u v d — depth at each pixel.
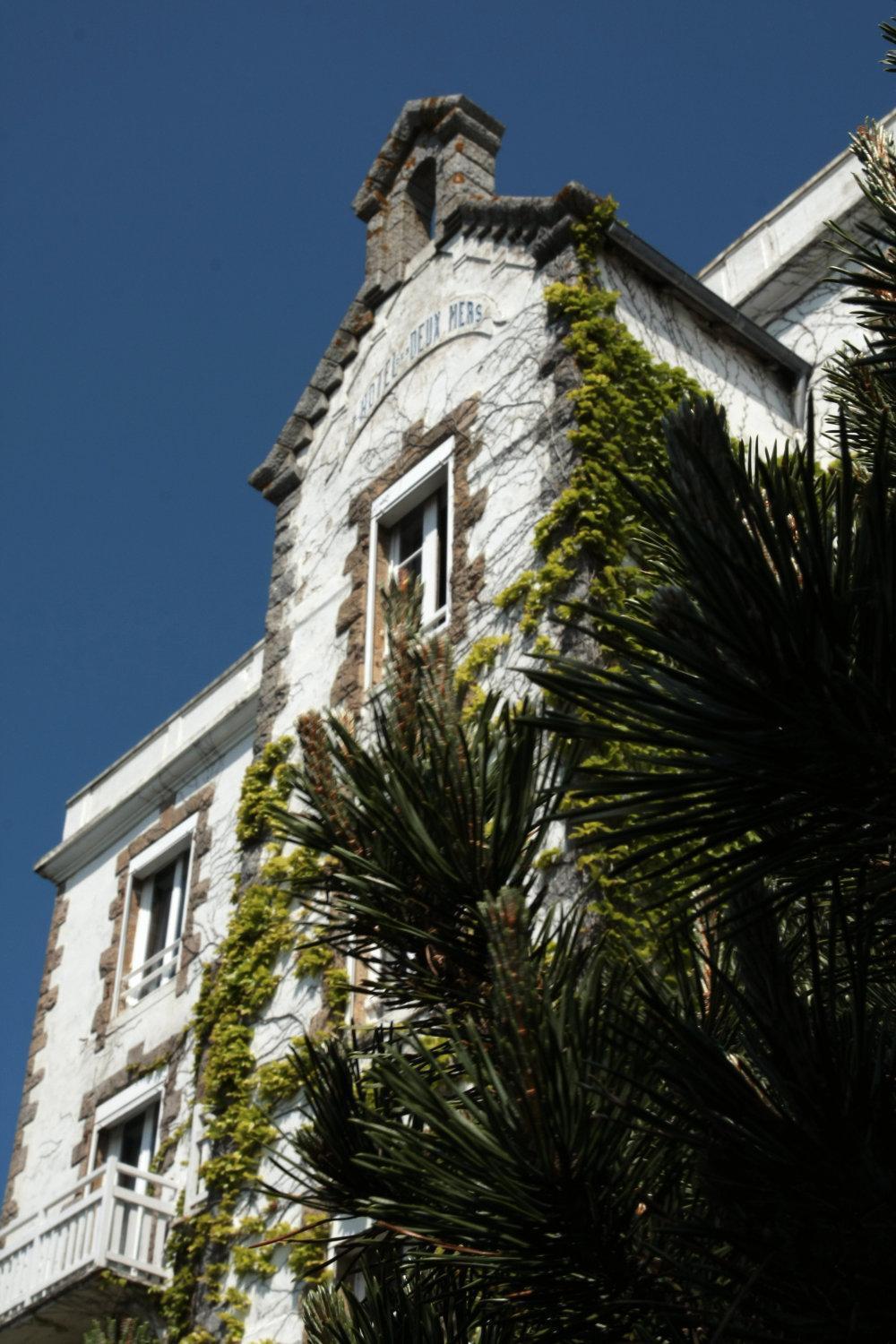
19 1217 19.34
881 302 4.14
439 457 14.22
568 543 12.01
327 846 4.92
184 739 21.95
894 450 4.52
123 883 21.33
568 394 12.97
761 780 3.01
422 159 16.95
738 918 3.23
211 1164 12.80
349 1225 11.69
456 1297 4.58
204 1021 13.82
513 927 4.12
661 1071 3.47
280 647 15.27
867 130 4.91
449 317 15.17
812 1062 3.29
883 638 2.89
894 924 3.63
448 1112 3.92
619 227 14.09
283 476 16.39
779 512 2.99
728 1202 3.38
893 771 2.96
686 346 14.45
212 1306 12.20
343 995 12.61
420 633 5.18
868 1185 3.15
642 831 3.11
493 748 4.88
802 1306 3.32
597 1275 3.86
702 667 3.00
